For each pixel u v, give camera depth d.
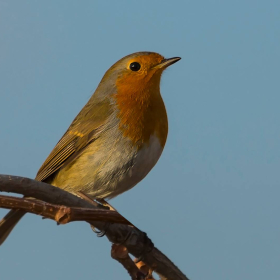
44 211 4.53
